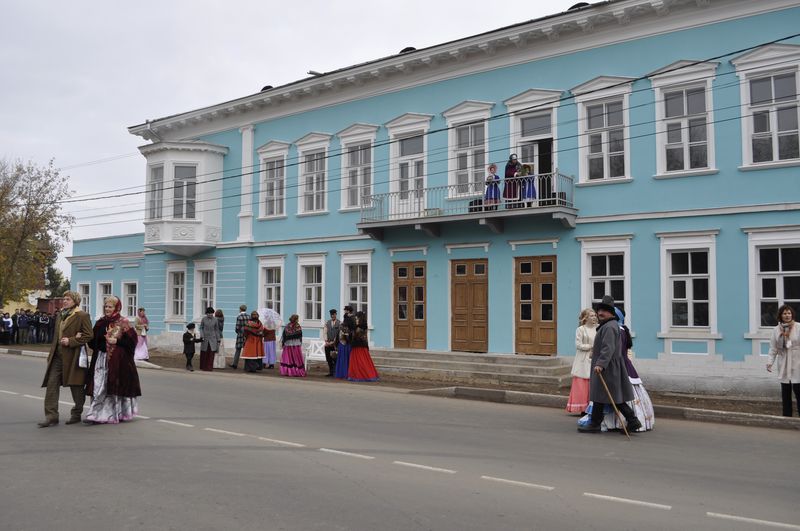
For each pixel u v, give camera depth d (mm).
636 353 17406
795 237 15531
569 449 9430
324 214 24359
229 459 8430
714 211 16531
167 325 29125
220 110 27078
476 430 10852
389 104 22812
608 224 18062
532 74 19641
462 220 19891
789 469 8359
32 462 8227
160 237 26969
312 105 24922
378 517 6117
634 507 6574
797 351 12289
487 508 6449
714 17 16734
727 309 16266
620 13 17625
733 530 5926
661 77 17391
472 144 20906
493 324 19906
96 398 10828
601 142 18438
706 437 10648
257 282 26344
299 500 6645
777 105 16000
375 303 22688
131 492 6922
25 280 37969
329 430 10609
